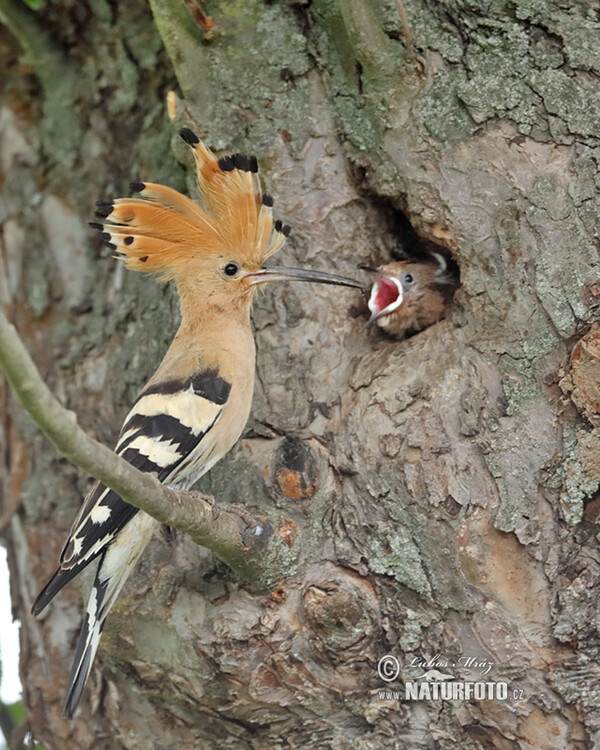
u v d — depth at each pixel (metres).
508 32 7.84
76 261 9.81
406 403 7.71
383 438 7.66
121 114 9.54
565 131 7.68
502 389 7.50
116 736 8.57
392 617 7.48
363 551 7.55
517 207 7.62
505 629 7.20
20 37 9.49
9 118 10.05
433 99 7.93
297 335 8.34
